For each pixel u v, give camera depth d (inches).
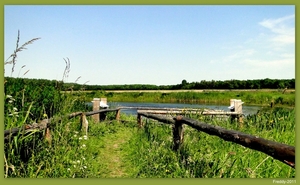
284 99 690.2
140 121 389.4
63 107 235.9
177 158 182.1
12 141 136.7
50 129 187.9
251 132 253.3
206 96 1363.2
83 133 265.3
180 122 204.8
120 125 425.4
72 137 206.4
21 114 177.9
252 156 161.3
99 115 420.2
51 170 153.0
